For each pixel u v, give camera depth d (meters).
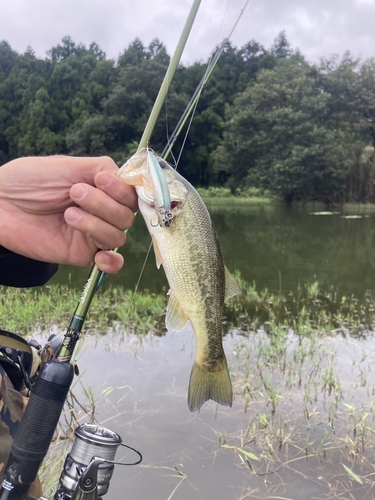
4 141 14.57
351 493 0.91
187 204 0.56
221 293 0.61
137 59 14.35
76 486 0.42
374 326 1.90
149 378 1.35
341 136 9.59
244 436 1.08
